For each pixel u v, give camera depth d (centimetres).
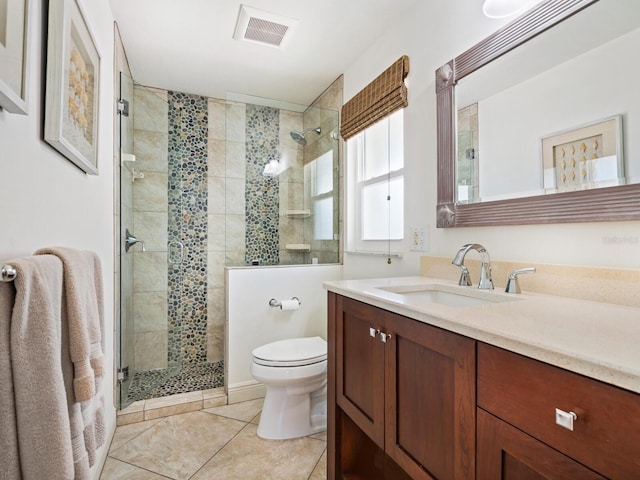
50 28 89
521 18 125
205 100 303
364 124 224
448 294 142
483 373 75
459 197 153
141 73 260
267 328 238
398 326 104
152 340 270
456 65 153
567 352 57
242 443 177
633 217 94
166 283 278
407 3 182
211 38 214
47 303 63
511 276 119
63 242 105
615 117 98
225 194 295
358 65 238
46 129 88
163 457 165
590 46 105
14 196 73
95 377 85
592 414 54
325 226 283
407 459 99
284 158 299
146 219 266
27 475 58
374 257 222
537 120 120
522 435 65
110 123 182
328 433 151
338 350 143
